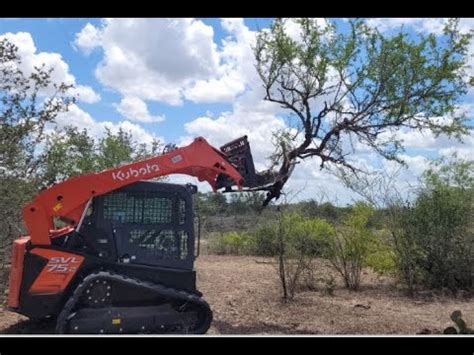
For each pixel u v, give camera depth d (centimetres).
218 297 1079
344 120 867
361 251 1229
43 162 1160
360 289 1227
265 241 2012
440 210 1239
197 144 766
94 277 688
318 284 1252
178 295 720
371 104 862
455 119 893
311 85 869
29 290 704
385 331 830
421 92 864
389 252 1248
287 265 1135
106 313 695
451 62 855
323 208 1290
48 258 706
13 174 1084
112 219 732
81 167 1423
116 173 729
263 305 1003
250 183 805
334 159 875
